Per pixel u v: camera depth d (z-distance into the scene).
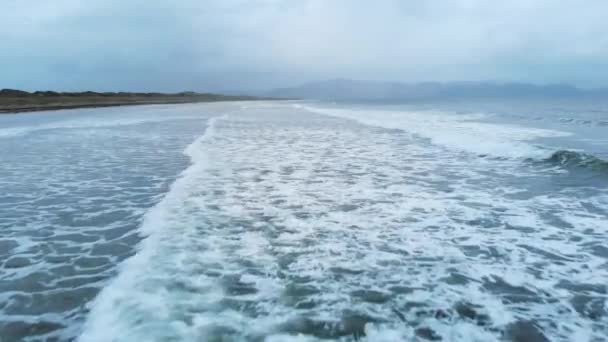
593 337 2.81
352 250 4.30
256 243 4.43
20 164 8.88
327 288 3.46
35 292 3.37
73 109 37.12
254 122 21.77
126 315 2.96
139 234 4.70
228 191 6.61
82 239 4.55
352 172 8.31
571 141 13.22
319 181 7.46
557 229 5.01
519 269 3.90
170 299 3.20
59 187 6.86
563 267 3.94
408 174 8.16
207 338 2.70
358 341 2.73
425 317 3.04
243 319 2.95
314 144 12.53
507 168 8.79
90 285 3.49
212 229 4.84
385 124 20.42
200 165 8.72
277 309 3.11
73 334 2.77
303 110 39.12
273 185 7.09
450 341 2.75
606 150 11.22
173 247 4.27
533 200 6.32
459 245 4.48
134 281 3.49
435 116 27.03
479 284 3.58
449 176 8.01
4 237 4.63
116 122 20.83
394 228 5.00
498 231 4.93
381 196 6.48
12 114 28.89
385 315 3.05
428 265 3.96
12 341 2.71
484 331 2.87
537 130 16.56
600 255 4.22
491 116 26.14
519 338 2.79
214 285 3.46
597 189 6.94
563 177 7.87
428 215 5.53
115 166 8.68
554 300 3.32
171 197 6.18
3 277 3.65
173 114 29.12
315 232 4.81
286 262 3.96
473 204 6.07
